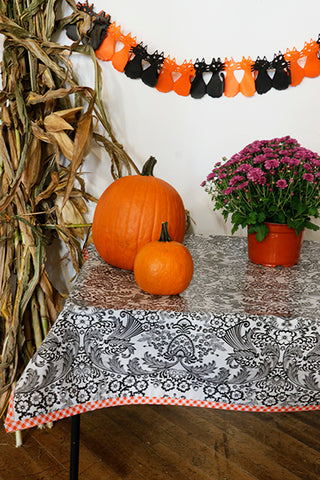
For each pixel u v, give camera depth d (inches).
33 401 41.6
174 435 66.3
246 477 58.8
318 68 71.9
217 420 69.8
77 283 53.2
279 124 75.0
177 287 49.1
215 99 74.2
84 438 65.2
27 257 68.2
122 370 46.2
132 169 76.7
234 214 58.0
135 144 75.9
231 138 75.8
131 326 45.3
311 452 63.4
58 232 71.4
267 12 70.8
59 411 43.9
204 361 45.6
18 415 41.0
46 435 66.4
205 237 73.5
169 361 46.0
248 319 44.7
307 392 46.3
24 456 62.2
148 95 73.8
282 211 56.9
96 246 60.7
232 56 72.6
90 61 71.7
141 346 45.8
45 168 72.1
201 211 79.0
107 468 59.9
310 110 74.2
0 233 67.8
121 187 59.1
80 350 45.4
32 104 67.7
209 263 61.6
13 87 65.5
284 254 59.5
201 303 47.8
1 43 69.5
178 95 74.0
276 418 70.4
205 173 77.4
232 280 55.4
